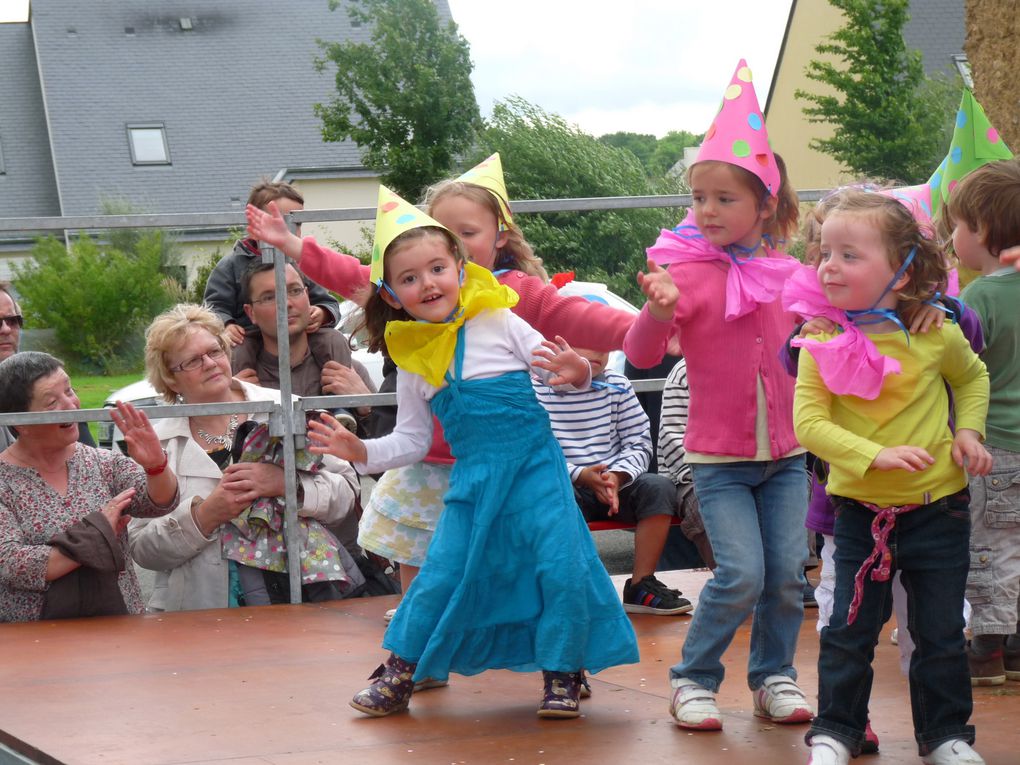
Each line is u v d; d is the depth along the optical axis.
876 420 2.72
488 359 3.22
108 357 6.20
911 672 2.78
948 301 2.79
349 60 25.56
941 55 29.33
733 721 3.16
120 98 39.09
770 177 3.12
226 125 38.91
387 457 3.32
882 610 2.75
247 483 4.70
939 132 22.28
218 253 6.47
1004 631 3.45
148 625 4.33
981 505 3.48
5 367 4.49
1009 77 6.80
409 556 3.83
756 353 3.13
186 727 3.08
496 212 3.60
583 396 4.91
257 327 5.80
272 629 4.26
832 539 3.37
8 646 4.00
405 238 3.19
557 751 2.87
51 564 4.35
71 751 2.86
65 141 38.06
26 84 40.75
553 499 3.19
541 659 3.14
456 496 3.22
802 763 2.75
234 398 5.07
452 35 25.84
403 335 3.23
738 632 4.25
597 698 3.42
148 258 6.27
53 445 4.48
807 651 3.96
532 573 3.19
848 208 2.74
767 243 3.26
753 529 3.13
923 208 3.75
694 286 3.15
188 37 40.81
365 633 4.20
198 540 4.67
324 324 5.89
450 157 25.67
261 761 2.78
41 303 6.21
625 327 3.44
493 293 3.23
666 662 3.86
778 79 31.14
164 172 37.84
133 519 4.77
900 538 2.73
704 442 3.15
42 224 4.62
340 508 4.89
